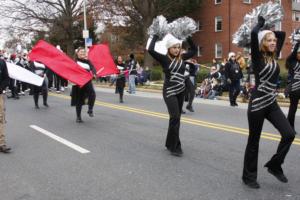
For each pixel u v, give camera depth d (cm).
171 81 760
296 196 539
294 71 891
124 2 3984
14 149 840
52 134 990
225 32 4066
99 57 1329
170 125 769
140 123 1145
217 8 4134
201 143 864
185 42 837
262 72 555
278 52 577
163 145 855
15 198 559
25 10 4281
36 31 4356
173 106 760
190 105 1376
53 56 1141
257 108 561
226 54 4069
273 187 575
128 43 4516
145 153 786
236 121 1162
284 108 1478
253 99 566
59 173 664
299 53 884
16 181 630
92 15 4106
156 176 638
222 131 1002
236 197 539
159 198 543
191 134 967
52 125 1126
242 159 728
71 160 742
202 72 2486
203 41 4309
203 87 1870
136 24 4200
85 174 655
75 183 612
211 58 4231
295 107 902
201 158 740
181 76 762
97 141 901
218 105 1576
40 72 1515
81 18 4278
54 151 814
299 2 5131
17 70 1150
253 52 555
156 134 977
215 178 621
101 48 1342
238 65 1542
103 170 675
